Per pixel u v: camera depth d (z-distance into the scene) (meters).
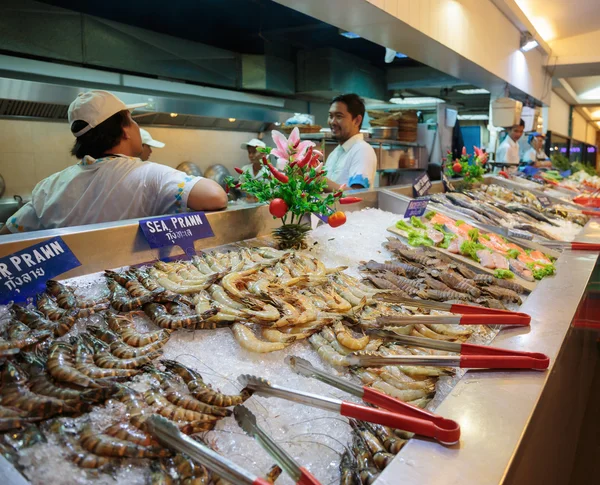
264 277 1.68
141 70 4.68
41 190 2.14
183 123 5.27
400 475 0.86
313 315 1.48
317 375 1.19
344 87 6.32
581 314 2.06
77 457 0.84
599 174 17.23
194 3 5.27
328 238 2.39
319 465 1.03
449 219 2.98
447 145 7.40
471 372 1.28
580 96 12.95
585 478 2.21
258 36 5.94
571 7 6.56
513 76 6.69
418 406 1.19
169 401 1.02
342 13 3.50
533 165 8.29
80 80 4.25
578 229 3.83
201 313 1.33
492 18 5.62
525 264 2.41
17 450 0.83
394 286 1.91
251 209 2.21
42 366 1.04
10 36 3.70
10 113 3.98
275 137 2.12
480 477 0.86
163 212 2.08
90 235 1.55
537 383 1.22
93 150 2.11
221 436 1.01
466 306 1.68
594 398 2.91
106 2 4.70
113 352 1.15
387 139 6.19
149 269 1.65
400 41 4.29
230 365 1.25
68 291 1.36
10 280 1.33
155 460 0.88
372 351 1.39
